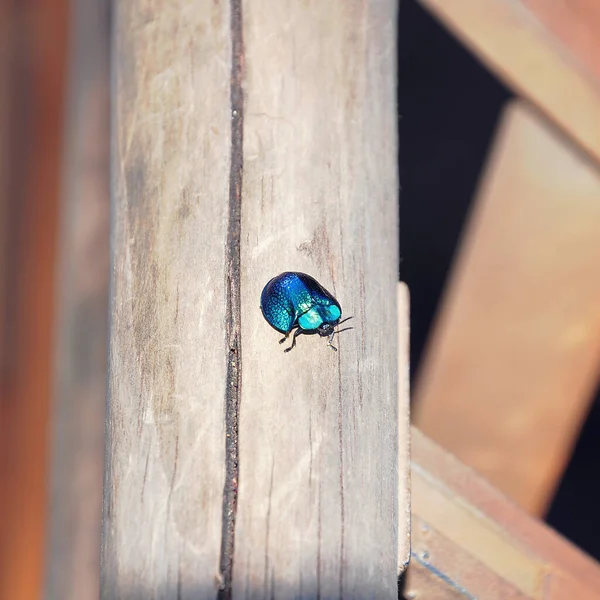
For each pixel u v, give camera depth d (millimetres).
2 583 652
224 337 403
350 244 412
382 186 420
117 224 416
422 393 512
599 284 502
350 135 418
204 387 401
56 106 802
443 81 881
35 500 674
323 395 402
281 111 416
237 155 413
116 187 419
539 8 493
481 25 495
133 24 428
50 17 823
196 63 419
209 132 414
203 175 412
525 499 499
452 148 851
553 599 439
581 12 495
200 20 421
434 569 432
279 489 396
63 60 808
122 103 424
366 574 396
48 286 746
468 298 512
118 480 399
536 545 440
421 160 850
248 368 403
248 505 395
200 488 395
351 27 425
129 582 393
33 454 690
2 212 760
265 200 411
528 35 494
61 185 770
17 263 750
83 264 606
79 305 595
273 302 404
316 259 410
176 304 406
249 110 416
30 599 641
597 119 495
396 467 407
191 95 417
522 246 510
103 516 401
